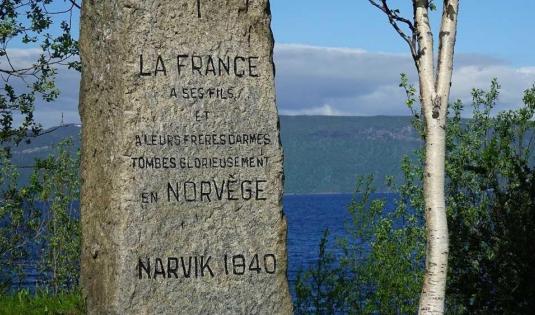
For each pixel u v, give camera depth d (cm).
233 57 543
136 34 529
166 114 532
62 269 870
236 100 542
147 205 528
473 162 812
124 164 526
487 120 822
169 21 534
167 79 532
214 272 536
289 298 545
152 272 528
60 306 626
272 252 544
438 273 615
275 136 547
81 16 559
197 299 533
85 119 559
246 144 543
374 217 815
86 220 561
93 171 551
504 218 701
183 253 532
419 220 825
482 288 692
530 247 673
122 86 527
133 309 525
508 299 675
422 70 626
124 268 525
